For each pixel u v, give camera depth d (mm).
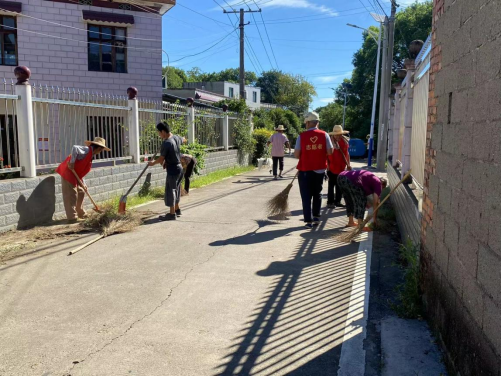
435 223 3592
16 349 3389
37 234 6551
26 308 4117
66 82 16422
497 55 2311
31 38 15789
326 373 3117
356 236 6555
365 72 39031
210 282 4797
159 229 7133
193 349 3412
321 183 7387
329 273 5070
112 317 3945
